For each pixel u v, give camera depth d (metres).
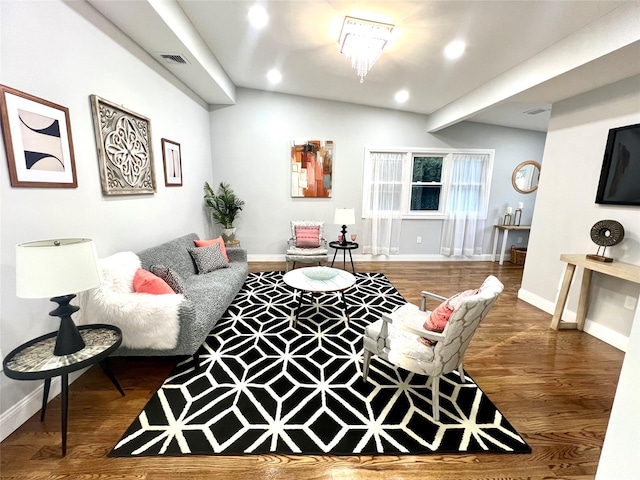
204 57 3.09
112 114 2.28
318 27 2.56
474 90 3.57
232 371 2.06
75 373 1.97
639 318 0.72
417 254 5.42
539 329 2.79
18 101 1.55
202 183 4.32
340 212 4.17
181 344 1.95
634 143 2.34
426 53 2.77
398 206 5.18
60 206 1.84
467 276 4.44
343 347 2.40
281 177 4.91
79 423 1.60
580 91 2.75
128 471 1.33
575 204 2.90
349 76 3.60
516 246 5.49
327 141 4.82
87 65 2.04
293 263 4.93
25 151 1.60
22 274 1.26
